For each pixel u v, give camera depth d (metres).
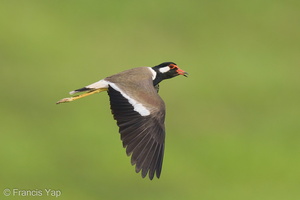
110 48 32.59
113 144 26.77
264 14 36.44
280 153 27.41
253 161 26.83
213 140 27.98
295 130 29.03
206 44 33.78
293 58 33.72
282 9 36.91
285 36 35.16
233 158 26.98
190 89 30.52
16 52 32.00
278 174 26.14
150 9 35.31
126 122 12.95
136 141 12.68
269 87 31.44
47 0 35.44
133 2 35.56
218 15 35.84
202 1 36.44
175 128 28.55
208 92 30.67
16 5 34.81
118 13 34.81
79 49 32.41
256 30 35.28
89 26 34.00
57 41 32.81
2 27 33.31
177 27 34.47
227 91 30.89
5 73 30.78
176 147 27.39
